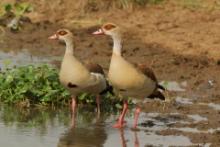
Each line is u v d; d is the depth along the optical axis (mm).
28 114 16344
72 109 16438
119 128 15422
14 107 16781
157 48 21719
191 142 14367
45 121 15867
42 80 17172
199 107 16750
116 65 15219
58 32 16109
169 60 20547
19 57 21000
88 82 15969
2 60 20484
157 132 15055
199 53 21188
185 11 24719
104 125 15672
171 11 24750
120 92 15430
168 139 14578
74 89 16031
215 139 14477
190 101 17250
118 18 24359
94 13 24812
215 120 15805
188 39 22328
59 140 14555
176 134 14875
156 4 25219
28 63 20250
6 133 14914
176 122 15711
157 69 19891
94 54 21500
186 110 16547
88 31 23562
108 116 16375
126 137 14812
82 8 24922
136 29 23344
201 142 14344
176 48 21656
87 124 15727
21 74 17297
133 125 15609
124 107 15617
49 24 24250
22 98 16891
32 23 24234
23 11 24250
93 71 16203
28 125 15531
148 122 15773
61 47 22359
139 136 14852
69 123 15750
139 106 16000
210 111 16453
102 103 17141
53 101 16938
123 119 15711
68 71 15883
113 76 15258
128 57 20938
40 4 25359
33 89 16938
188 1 25328
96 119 16109
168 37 22609
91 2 25141
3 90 17078
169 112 16453
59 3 25328
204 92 18031
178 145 14164
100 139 14695
